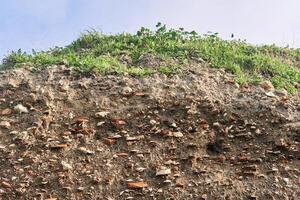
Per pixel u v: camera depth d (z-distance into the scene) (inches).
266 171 115.6
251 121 127.0
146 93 134.1
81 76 140.9
